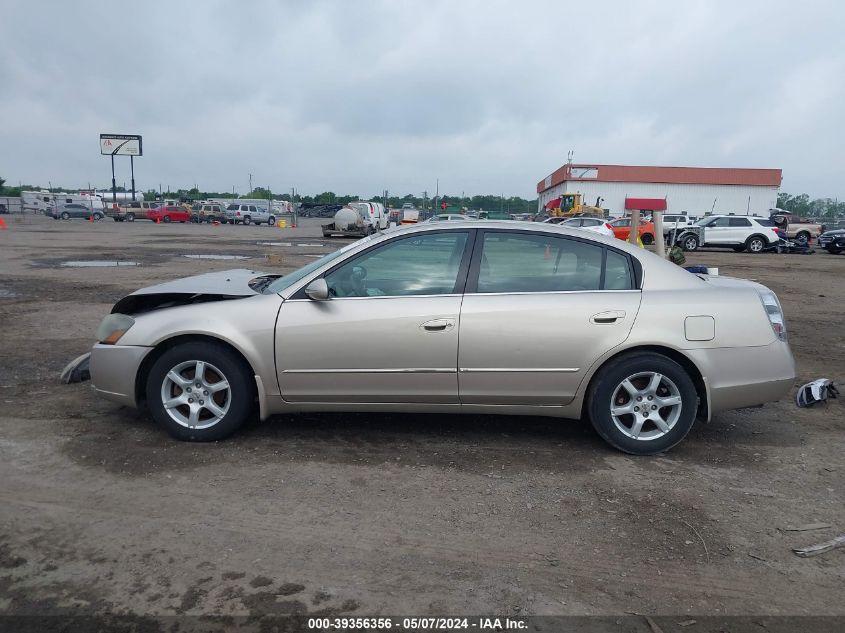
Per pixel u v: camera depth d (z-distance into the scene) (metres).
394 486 3.83
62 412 4.97
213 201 63.34
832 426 5.06
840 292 14.08
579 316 4.21
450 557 3.10
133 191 74.25
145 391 4.59
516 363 4.24
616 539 3.28
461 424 4.91
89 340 7.50
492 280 4.34
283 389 4.34
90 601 2.69
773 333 4.33
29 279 12.99
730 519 3.51
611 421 4.30
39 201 65.31
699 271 5.25
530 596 2.80
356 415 5.05
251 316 4.29
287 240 31.23
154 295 4.52
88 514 3.42
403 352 4.24
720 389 4.27
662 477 4.04
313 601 2.73
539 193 93.44
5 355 6.73
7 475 3.86
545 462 4.23
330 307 4.28
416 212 48.03
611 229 29.52
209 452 4.27
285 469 4.04
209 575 2.90
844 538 3.33
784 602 2.80
